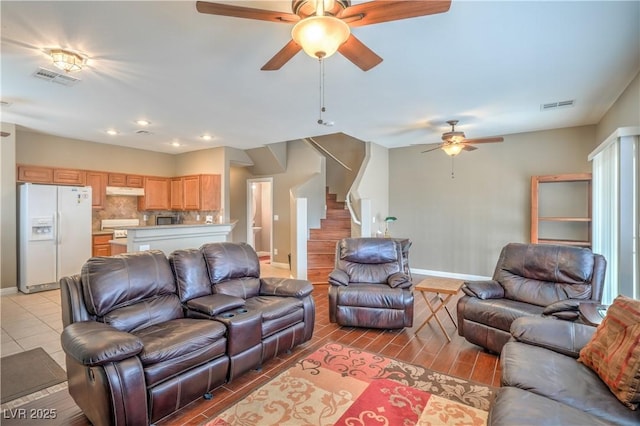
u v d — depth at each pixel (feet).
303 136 18.81
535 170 18.03
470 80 10.46
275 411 7.14
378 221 21.48
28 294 16.37
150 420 6.44
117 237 20.61
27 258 16.51
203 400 7.56
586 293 9.83
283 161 23.90
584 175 15.53
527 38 7.89
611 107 13.30
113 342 6.02
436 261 21.22
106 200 21.75
